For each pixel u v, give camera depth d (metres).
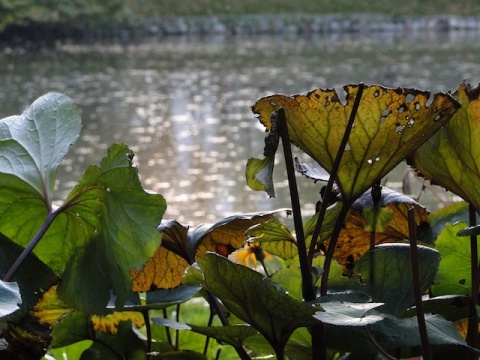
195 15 88.44
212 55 62.62
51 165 2.49
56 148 2.50
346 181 2.54
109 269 2.46
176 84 45.72
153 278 2.82
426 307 2.61
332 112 2.49
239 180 21.91
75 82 47.28
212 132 30.33
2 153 2.49
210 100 39.03
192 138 29.16
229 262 2.33
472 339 2.58
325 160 2.54
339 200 2.69
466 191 2.59
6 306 2.19
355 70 48.66
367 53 59.88
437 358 2.62
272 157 2.35
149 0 90.94
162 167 24.19
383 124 2.48
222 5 91.00
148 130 31.08
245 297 2.38
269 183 2.32
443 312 2.63
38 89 43.56
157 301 2.81
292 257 2.78
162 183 22.02
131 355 2.89
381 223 2.70
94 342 2.88
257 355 3.12
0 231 2.53
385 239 2.94
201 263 2.35
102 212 2.48
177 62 58.06
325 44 69.62
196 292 2.77
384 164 2.52
